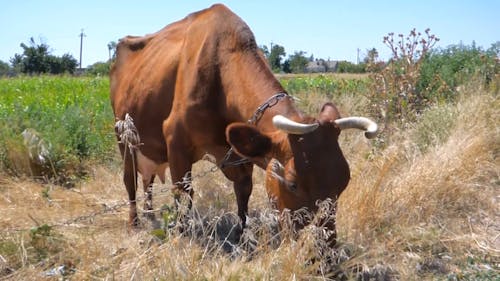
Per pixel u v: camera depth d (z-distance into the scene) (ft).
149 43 20.80
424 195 18.89
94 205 21.21
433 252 16.48
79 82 76.74
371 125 13.00
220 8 17.34
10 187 22.93
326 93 37.52
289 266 13.29
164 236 15.64
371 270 15.24
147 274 13.62
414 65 30.48
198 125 16.63
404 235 16.78
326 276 13.61
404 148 23.29
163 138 18.79
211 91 16.43
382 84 29.99
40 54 172.24
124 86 20.63
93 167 26.05
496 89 30.12
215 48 16.58
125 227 18.58
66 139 27.07
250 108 15.44
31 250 15.44
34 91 62.49
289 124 12.68
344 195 17.84
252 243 16.08
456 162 20.83
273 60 158.71
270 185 13.64
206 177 22.26
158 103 18.37
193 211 16.52
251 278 13.38
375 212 17.47
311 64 169.07
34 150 24.97
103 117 32.01
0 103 42.83
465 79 32.45
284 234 13.48
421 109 29.55
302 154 12.77
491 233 18.01
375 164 21.16
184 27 19.25
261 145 13.60
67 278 14.02
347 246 15.81
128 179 20.53
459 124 24.80
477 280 14.69
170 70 17.93
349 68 136.46
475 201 19.94
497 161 23.13
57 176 24.70
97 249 15.33
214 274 13.41
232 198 21.06
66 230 17.51
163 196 21.40
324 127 13.08
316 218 12.37
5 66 178.60
